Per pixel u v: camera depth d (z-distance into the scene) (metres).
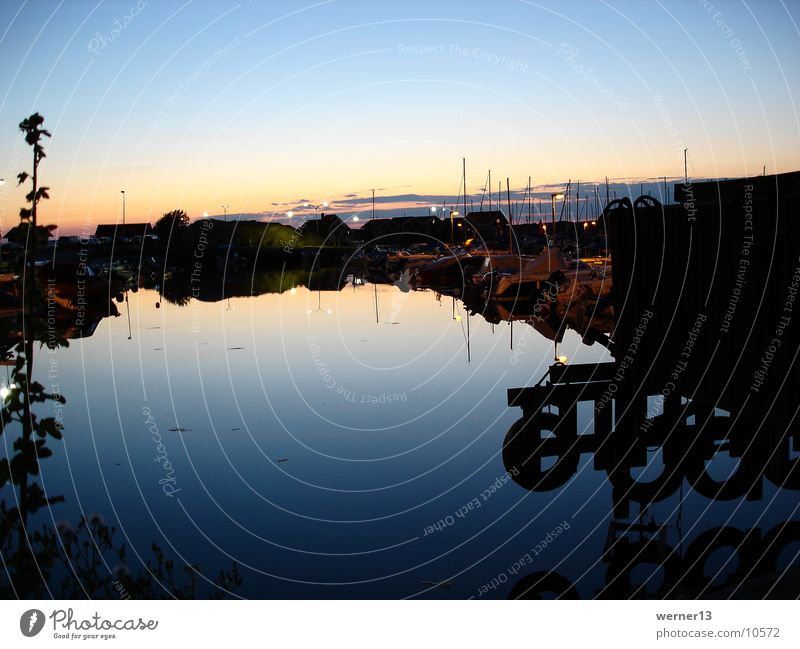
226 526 8.70
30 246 5.59
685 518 8.85
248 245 67.56
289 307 33.59
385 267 55.00
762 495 9.38
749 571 7.51
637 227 10.38
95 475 10.56
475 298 32.53
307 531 8.62
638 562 7.75
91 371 18.50
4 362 5.62
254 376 17.86
